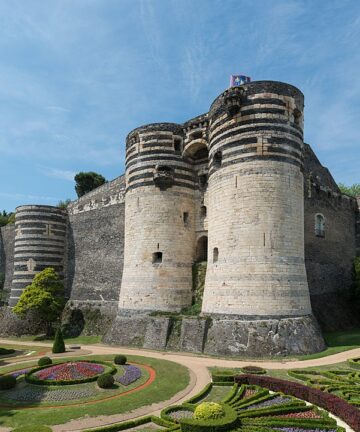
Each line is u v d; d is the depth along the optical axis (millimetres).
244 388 19234
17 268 51844
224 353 27516
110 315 43969
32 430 13789
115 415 16422
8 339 44312
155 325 32844
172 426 14891
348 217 46156
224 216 30625
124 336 34688
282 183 29672
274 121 30219
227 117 31500
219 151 31922
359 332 36312
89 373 22281
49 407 17719
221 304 29438
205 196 37469
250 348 26891
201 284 35906
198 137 36938
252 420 14875
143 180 37719
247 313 28062
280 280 28422
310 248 39250
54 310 43969
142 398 18516
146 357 28016
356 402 16531
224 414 14648
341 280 42688
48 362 25531
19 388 20688
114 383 21094
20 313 44438
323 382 19891
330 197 43562
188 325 30578
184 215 37406
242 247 29203
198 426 13664
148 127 38500
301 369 22750
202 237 37281
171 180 36969
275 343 26828
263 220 29047
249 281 28500
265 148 29781
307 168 40844
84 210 51844
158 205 36750
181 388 20047
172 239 36312
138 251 36688
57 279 46750
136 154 38719
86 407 17469
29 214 52469
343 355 26766
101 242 48156
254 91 30672
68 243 53500
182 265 36344
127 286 36844
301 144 31656
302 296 29250
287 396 18016
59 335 33125
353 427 14273
